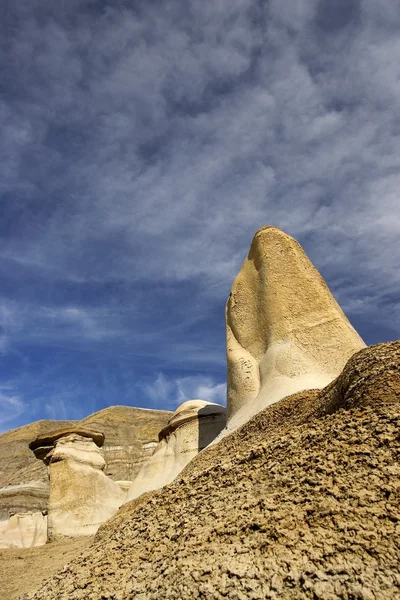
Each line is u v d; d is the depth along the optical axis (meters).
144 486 22.92
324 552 5.58
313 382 15.89
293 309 18.53
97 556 8.50
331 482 6.61
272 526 6.29
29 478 58.19
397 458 6.56
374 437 7.13
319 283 19.45
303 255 20.30
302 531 6.02
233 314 20.52
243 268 21.34
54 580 8.61
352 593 5.06
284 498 6.77
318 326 18.02
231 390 18.75
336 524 5.92
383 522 5.72
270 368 17.33
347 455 7.02
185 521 7.62
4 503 45.94
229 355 19.61
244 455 8.95
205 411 24.36
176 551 6.91
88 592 7.29
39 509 45.94
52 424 79.06
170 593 6.05
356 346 17.58
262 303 19.39
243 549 6.16
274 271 19.59
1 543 33.31
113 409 72.44
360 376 9.33
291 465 7.50
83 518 27.80
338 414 8.55
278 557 5.78
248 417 15.54
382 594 4.96
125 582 7.01
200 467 11.87
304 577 5.38
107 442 63.69
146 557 7.42
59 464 29.61
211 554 6.37
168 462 23.61
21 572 17.50
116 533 9.22
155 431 66.69
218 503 7.62
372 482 6.30
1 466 69.25
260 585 5.53
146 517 8.98
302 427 8.80
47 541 27.20
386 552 5.35
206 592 5.73
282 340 17.92
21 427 79.00
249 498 7.25
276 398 15.25
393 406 7.83
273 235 20.48
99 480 30.02
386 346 9.79
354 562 5.35
